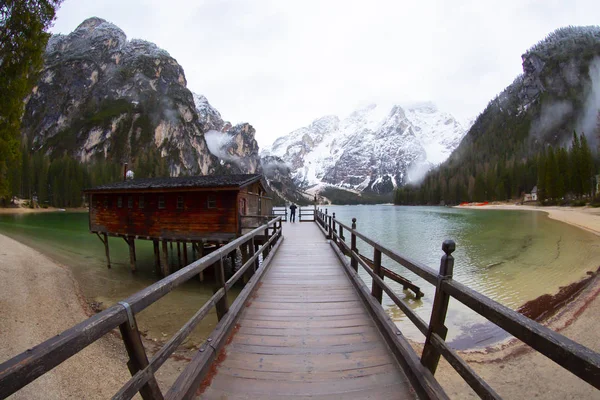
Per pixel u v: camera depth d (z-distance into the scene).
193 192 14.40
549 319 9.09
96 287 13.13
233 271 15.88
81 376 6.32
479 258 18.00
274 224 11.77
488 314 1.69
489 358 7.28
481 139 168.62
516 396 6.00
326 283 6.25
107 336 8.09
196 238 14.25
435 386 2.30
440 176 137.75
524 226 33.91
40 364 1.14
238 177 16.06
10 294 10.91
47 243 23.42
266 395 2.61
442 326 2.31
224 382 2.78
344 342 3.59
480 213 60.69
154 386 1.87
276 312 4.59
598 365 1.08
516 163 100.00
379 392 2.65
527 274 14.04
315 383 2.78
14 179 65.25
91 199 17.81
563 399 5.85
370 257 19.67
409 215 61.81
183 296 11.78
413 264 2.81
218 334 3.36
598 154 88.25
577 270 14.09
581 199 62.25
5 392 1.02
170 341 2.13
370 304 4.39
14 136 10.32
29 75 10.26
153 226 15.23
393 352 3.28
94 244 24.00
